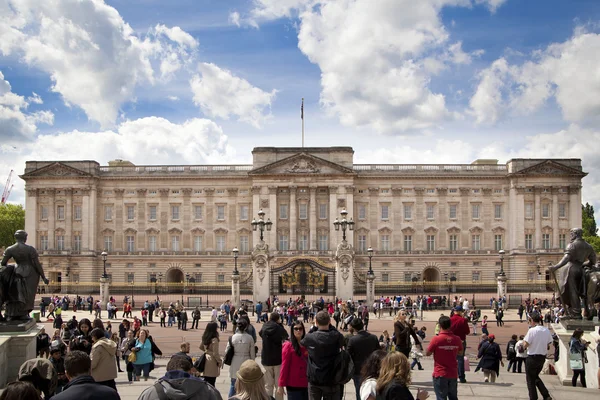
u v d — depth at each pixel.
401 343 22.47
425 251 112.44
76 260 111.69
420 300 77.81
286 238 111.81
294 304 66.00
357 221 113.19
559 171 111.06
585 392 22.91
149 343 28.77
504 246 112.88
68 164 113.19
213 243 113.56
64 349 22.88
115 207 114.25
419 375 30.73
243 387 12.64
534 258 110.44
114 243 114.00
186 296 100.94
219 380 28.31
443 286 109.56
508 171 112.94
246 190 114.00
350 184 111.38
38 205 112.81
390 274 112.12
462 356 27.14
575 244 30.33
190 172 114.19
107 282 80.12
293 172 111.25
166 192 114.31
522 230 110.75
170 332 59.72
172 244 113.94
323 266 75.56
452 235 113.12
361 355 18.41
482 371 32.12
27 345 27.61
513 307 82.75
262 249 74.06
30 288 29.11
